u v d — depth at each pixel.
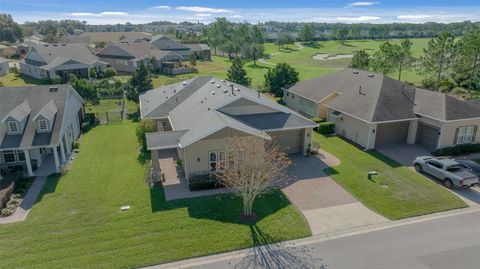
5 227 19.98
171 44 105.00
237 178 20.53
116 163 29.58
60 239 18.73
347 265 16.58
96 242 18.39
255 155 20.91
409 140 32.56
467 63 51.69
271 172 21.38
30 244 18.33
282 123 29.06
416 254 17.30
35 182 26.06
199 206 21.84
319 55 123.56
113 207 21.97
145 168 28.23
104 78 66.62
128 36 146.00
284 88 47.97
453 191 23.58
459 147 30.05
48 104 30.52
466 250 17.56
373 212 21.11
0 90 31.52
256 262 16.84
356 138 33.06
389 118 30.67
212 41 131.00
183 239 18.53
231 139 23.25
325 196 23.05
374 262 16.77
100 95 54.50
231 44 110.69
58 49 77.44
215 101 31.22
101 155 31.64
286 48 150.25
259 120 29.14
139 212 21.25
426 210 21.19
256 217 20.56
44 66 69.56
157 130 34.75
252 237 18.69
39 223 20.38
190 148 24.91
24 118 28.50
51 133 28.06
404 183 24.70
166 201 22.55
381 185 24.45
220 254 17.45
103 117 44.25
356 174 26.22
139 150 32.66
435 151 30.02
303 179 25.52
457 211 21.16
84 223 20.25
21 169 28.08
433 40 54.16
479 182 24.42
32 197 23.66
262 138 25.31
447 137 30.22
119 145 34.41
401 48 56.72
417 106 32.53
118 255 17.33
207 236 18.78
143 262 16.84
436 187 24.11
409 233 19.00
